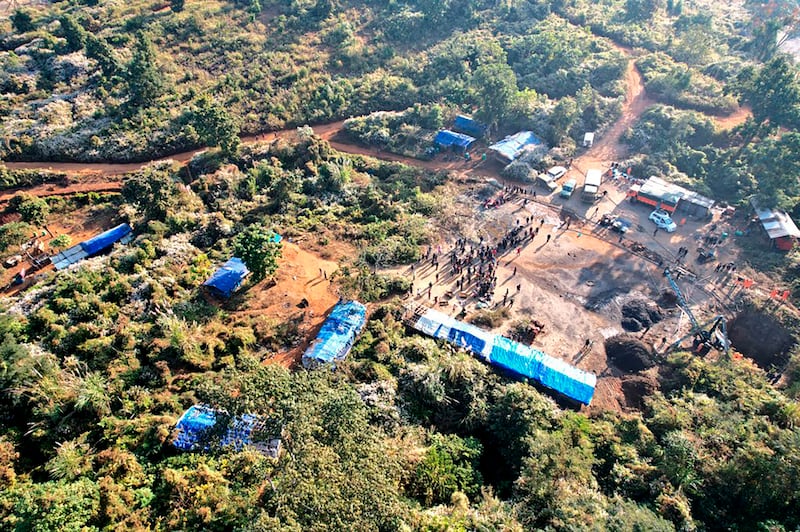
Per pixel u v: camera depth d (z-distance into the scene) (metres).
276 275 64.38
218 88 103.38
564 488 39.06
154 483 39.97
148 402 46.91
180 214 73.50
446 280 65.75
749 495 40.16
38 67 101.69
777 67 85.44
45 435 43.56
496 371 53.84
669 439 43.69
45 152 86.31
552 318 61.69
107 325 55.09
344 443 31.08
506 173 87.88
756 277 67.44
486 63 111.38
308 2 128.50
